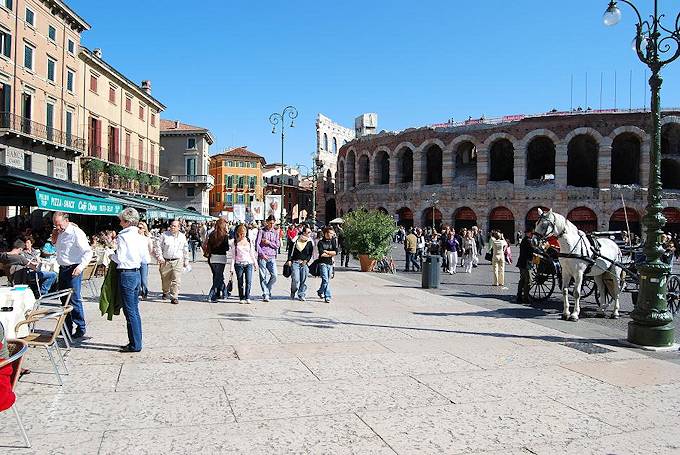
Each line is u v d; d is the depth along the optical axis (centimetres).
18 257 1161
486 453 476
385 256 2541
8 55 3406
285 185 10656
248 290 1346
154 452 455
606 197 5156
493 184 5697
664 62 951
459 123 6081
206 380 667
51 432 493
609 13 985
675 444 509
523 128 5503
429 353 851
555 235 1227
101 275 1716
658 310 939
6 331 709
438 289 1819
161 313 1164
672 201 5088
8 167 1480
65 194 1756
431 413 572
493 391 658
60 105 4053
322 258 1430
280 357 795
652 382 722
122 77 5141
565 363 816
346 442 489
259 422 531
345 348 867
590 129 5259
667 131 5366
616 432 536
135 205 2939
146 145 5966
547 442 505
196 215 4422
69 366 716
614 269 1280
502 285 1967
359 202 6731
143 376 677
